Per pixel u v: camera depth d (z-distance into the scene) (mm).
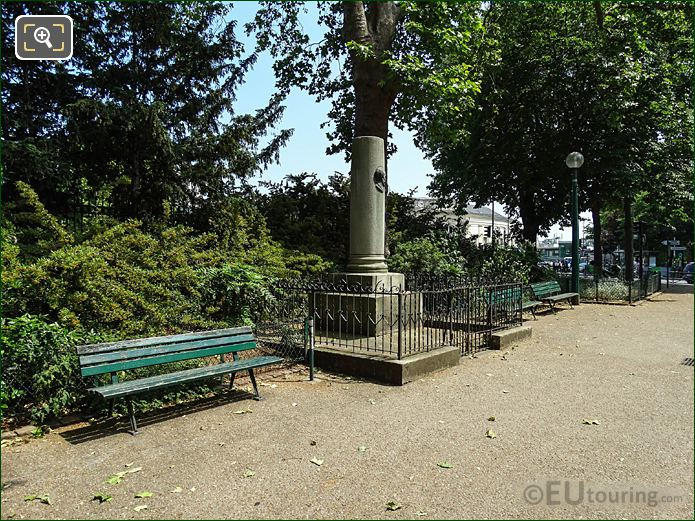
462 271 13797
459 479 3701
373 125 12828
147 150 11227
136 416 5109
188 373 5164
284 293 8664
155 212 11672
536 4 18766
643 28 17875
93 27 11875
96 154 11000
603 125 18781
